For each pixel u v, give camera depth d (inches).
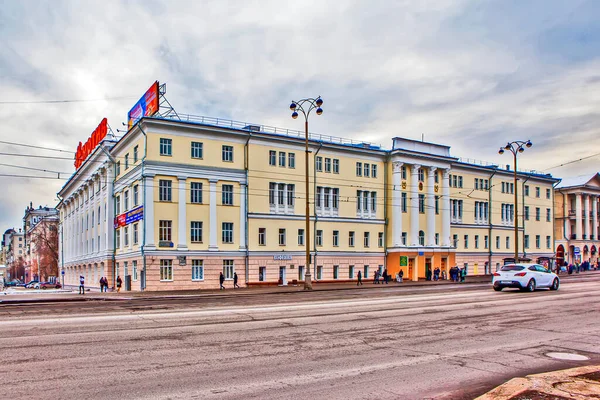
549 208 2923.2
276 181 1831.9
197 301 896.9
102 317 570.6
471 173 2493.8
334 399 277.9
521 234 2719.0
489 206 2559.1
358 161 2070.6
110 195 1988.2
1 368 331.9
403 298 837.8
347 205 2023.9
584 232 3193.9
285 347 409.7
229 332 472.7
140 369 334.0
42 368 333.1
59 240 3614.7
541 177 2847.0
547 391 277.0
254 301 853.8
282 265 1820.9
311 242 1903.3
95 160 2198.6
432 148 2266.2
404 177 2172.7
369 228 2089.1
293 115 1384.1
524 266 1033.5
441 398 280.8
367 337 458.0
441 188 2299.5
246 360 363.6
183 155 1644.9
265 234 1793.8
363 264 2052.2
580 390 279.0
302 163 1908.2
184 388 293.9
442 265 2278.5
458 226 2397.9
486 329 507.5
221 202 1706.4
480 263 2492.6
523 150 1808.6
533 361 372.2
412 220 2161.7
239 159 1755.7
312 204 1925.4
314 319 564.1
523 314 620.7
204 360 361.4
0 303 953.5
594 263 3223.4
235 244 1722.4
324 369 342.0
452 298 834.8
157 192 1595.7
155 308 709.9
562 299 813.9
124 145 1813.5
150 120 1583.4
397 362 364.8
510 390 280.2
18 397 273.0
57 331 469.4
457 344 431.8
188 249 1624.0
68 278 3058.6
